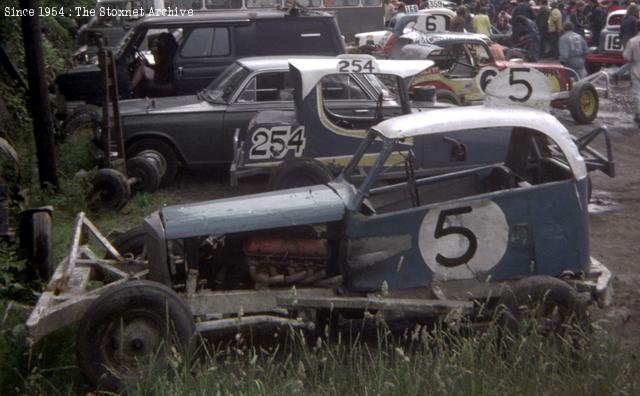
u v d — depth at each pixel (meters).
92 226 8.86
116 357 6.67
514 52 26.44
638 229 11.96
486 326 7.17
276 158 12.14
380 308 7.03
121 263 8.23
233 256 7.44
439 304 7.08
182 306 6.73
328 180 11.55
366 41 27.69
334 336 7.95
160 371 6.52
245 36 16.42
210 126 13.79
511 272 7.41
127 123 13.75
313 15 16.52
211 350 7.49
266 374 6.35
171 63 16.69
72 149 14.16
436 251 7.35
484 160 11.10
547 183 7.46
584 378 6.17
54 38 22.14
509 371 6.23
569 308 7.05
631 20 27.03
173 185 14.24
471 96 18.38
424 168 10.98
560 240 7.43
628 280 9.79
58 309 6.91
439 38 18.83
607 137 11.85
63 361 7.19
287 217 7.27
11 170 11.59
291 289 7.13
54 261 9.64
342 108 12.70
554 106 19.78
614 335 7.98
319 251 7.41
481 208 7.35
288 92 13.91
